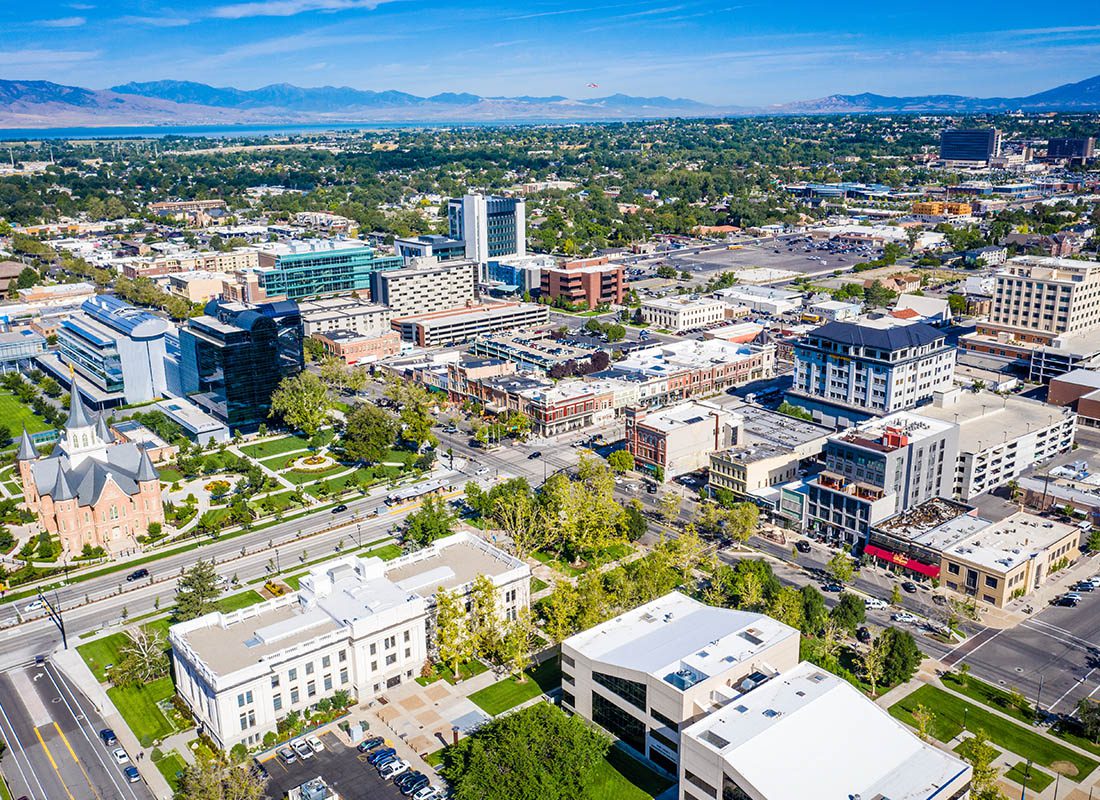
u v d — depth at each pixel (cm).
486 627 19500
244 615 18812
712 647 16675
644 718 16262
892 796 13162
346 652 18238
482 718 17662
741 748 13638
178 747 17075
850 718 14512
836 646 19588
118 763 16588
